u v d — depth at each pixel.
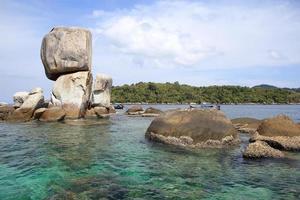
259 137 15.30
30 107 27.36
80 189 8.77
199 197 8.39
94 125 24.78
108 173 10.41
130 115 38.16
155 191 8.77
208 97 120.12
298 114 52.53
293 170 11.10
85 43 28.47
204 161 12.32
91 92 32.19
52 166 11.12
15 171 10.40
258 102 120.56
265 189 9.09
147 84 128.50
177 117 16.44
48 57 28.53
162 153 13.73
